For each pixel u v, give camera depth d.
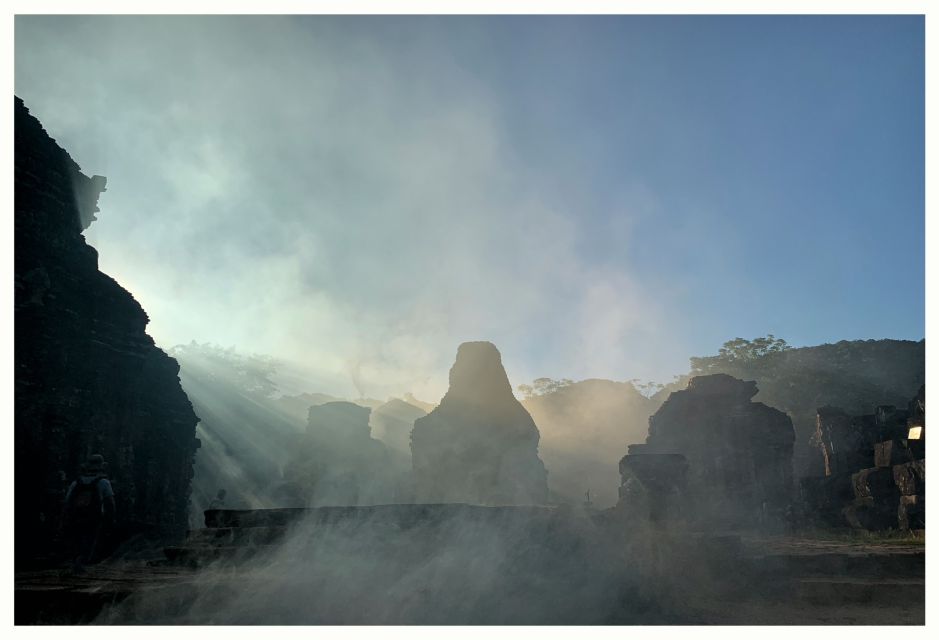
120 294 25.11
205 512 14.48
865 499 27.61
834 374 79.00
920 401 28.67
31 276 21.48
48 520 19.75
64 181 23.72
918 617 10.48
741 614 10.54
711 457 34.91
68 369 22.20
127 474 24.06
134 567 13.02
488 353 33.88
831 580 12.20
